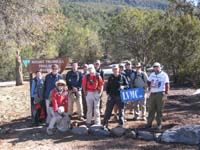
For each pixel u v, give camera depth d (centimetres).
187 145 1070
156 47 3153
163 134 1118
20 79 3525
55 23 3294
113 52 4431
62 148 1086
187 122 1336
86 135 1212
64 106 1253
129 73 1361
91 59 8338
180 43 3002
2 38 2183
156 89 1218
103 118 1388
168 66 3097
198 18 3400
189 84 2914
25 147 1114
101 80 1281
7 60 4588
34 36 2534
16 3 2177
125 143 1105
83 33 8656
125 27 4125
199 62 2770
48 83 1325
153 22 3969
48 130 1238
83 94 1413
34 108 1395
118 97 1260
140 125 1290
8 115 1670
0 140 1204
